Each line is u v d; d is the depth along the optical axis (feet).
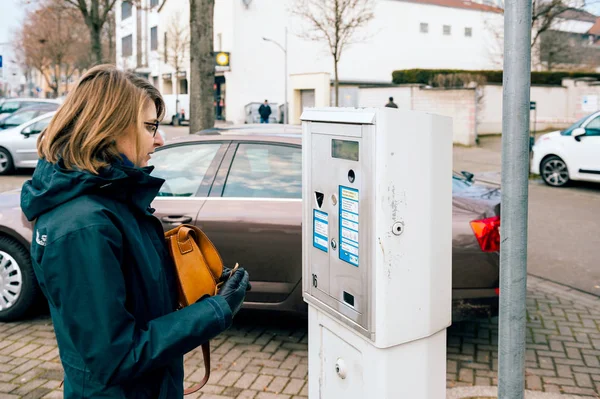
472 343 15.26
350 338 8.44
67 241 5.16
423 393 8.34
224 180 15.46
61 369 13.50
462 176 18.01
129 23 185.06
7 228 15.83
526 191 7.66
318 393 9.19
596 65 117.60
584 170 40.40
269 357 14.30
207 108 35.78
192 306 5.72
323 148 8.51
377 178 7.60
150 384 5.76
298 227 14.57
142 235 5.89
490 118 92.63
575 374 13.39
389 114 7.55
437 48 148.97
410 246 7.91
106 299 5.15
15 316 16.20
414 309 8.05
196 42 35.17
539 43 99.35
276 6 129.80
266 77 130.82
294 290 14.73
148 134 6.06
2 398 12.08
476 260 13.73
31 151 47.42
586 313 17.42
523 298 7.82
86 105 5.65
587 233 27.78
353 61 138.62
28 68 208.95
